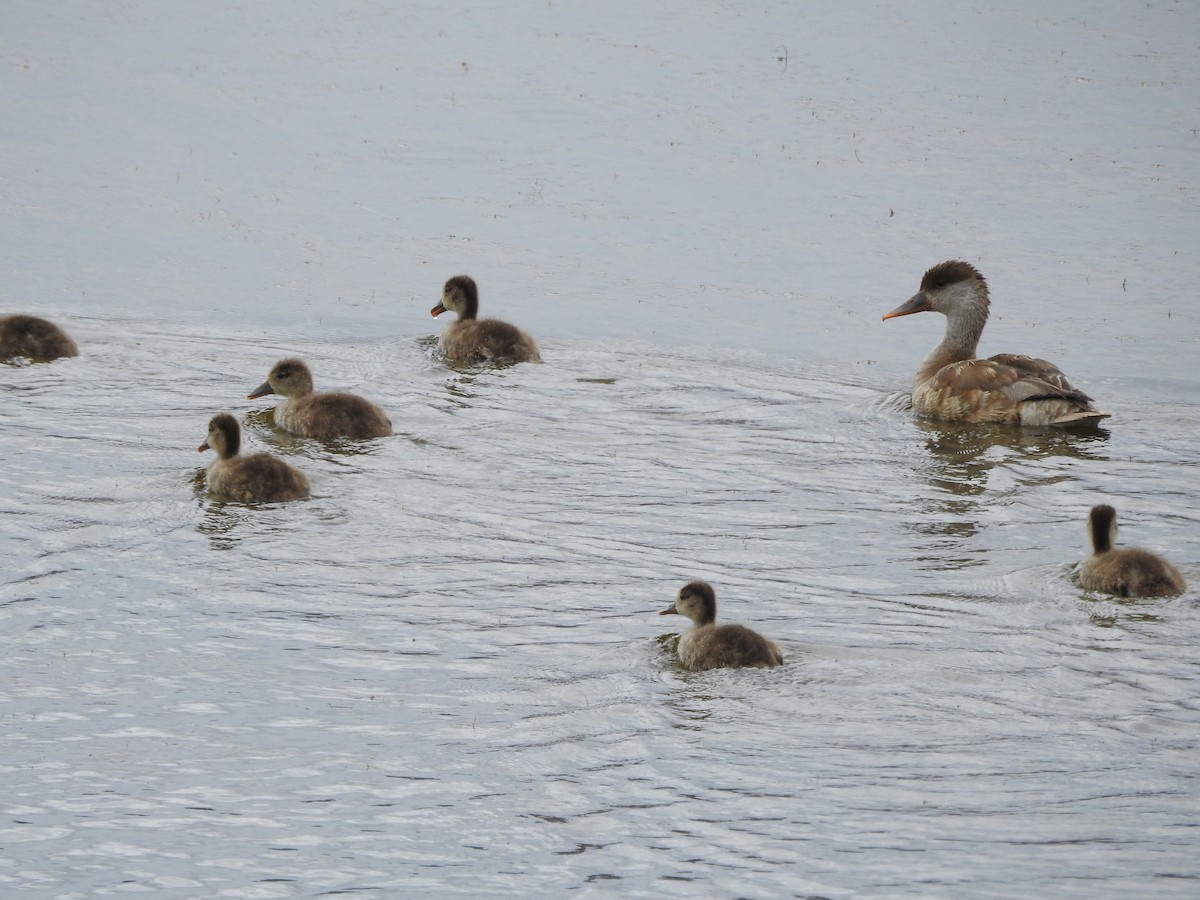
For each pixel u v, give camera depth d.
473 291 23.69
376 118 36.41
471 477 18.16
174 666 13.40
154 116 36.12
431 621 14.44
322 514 16.88
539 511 17.20
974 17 46.38
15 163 32.50
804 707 12.81
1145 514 17.39
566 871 10.46
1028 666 13.58
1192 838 10.79
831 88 39.28
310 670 13.41
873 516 17.34
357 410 19.27
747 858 10.58
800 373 22.73
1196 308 25.78
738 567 15.85
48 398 20.19
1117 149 34.72
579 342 23.80
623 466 18.72
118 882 10.29
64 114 35.97
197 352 22.52
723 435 20.00
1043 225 30.06
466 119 36.44
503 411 20.56
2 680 13.04
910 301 22.45
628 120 36.59
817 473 18.72
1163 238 29.31
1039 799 11.33
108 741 12.13
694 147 34.66
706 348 23.70
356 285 26.27
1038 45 43.31
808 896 10.11
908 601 15.03
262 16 45.53
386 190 31.64
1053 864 10.45
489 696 12.98
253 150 33.94
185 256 27.47
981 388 20.70
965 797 11.38
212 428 17.50
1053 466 19.05
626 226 29.83
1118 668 13.55
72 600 14.58
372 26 44.69
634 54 42.16
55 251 27.41
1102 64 41.44
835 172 33.19
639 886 10.27
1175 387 22.28
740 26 45.22
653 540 16.53
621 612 14.73
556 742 12.21
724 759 11.95
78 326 23.44
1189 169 33.44
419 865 10.52
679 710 12.75
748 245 28.91
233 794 11.40
